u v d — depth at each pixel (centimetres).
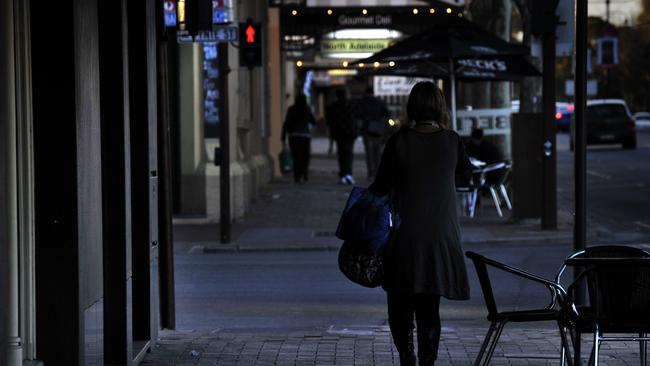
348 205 1231
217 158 2886
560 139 9775
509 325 1811
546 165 3080
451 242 1197
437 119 1246
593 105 7588
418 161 1205
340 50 6619
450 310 1944
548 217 3081
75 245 1140
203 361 1451
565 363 1380
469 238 2920
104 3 1331
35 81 1131
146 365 1427
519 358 1448
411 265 1188
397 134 1228
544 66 3080
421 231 1192
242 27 2897
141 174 1500
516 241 2905
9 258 1100
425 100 1241
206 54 3406
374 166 5150
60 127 1134
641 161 6147
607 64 12700
